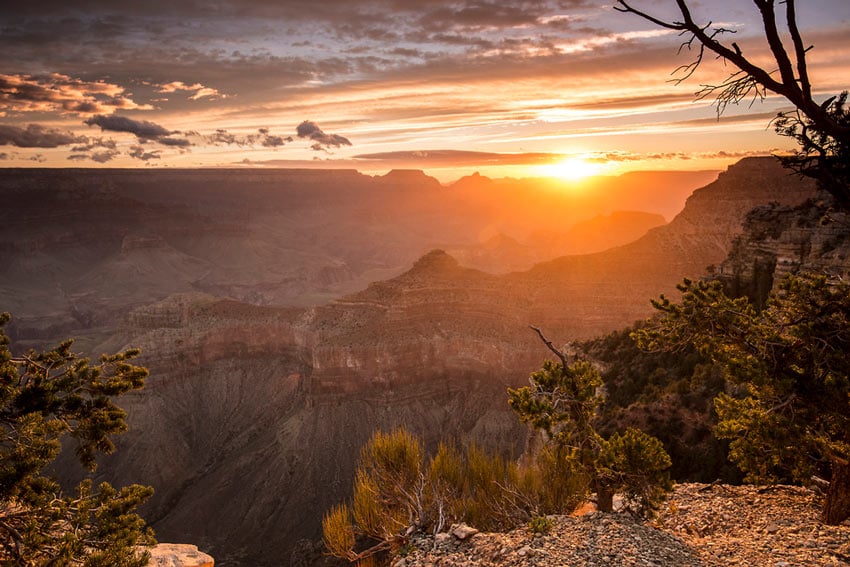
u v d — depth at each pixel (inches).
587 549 597.3
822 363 664.4
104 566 623.8
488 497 785.6
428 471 804.0
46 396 676.1
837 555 586.9
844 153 555.8
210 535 3661.4
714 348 740.7
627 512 742.5
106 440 709.3
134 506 700.7
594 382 759.7
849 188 566.9
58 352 737.6
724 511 743.7
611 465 724.0
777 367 688.4
